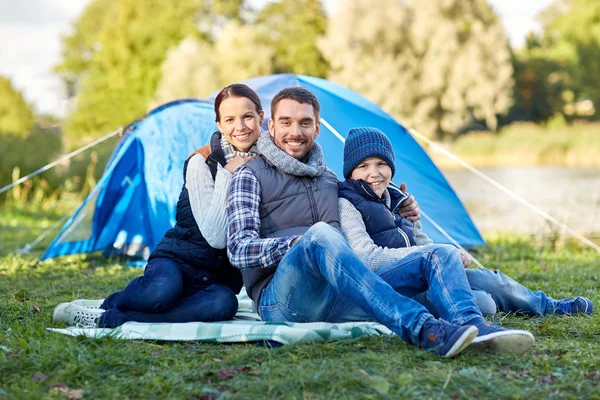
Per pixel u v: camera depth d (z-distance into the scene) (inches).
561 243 322.7
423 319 105.1
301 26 1391.5
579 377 98.1
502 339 104.9
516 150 1154.0
